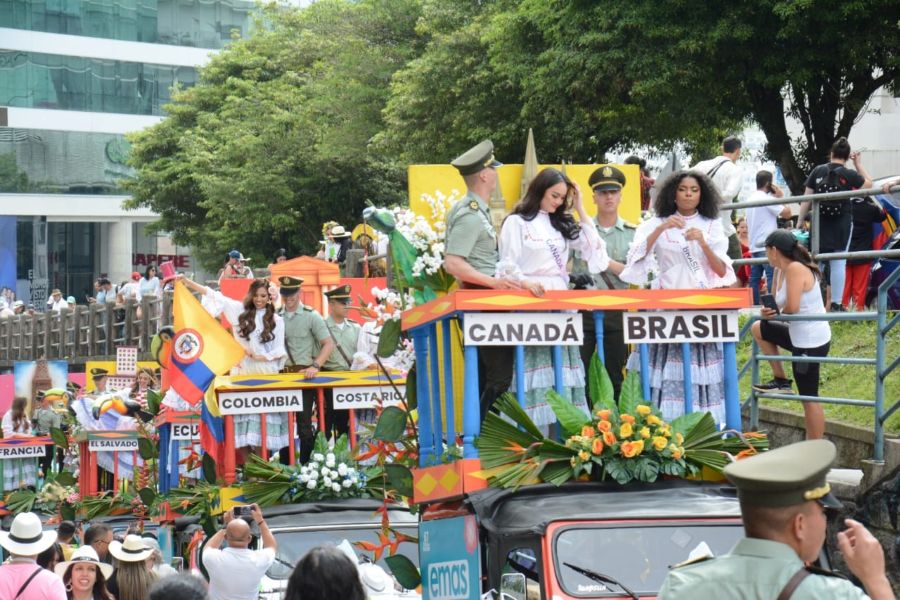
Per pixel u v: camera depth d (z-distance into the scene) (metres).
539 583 6.91
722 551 6.95
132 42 66.00
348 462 11.76
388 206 41.62
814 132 24.86
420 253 9.48
